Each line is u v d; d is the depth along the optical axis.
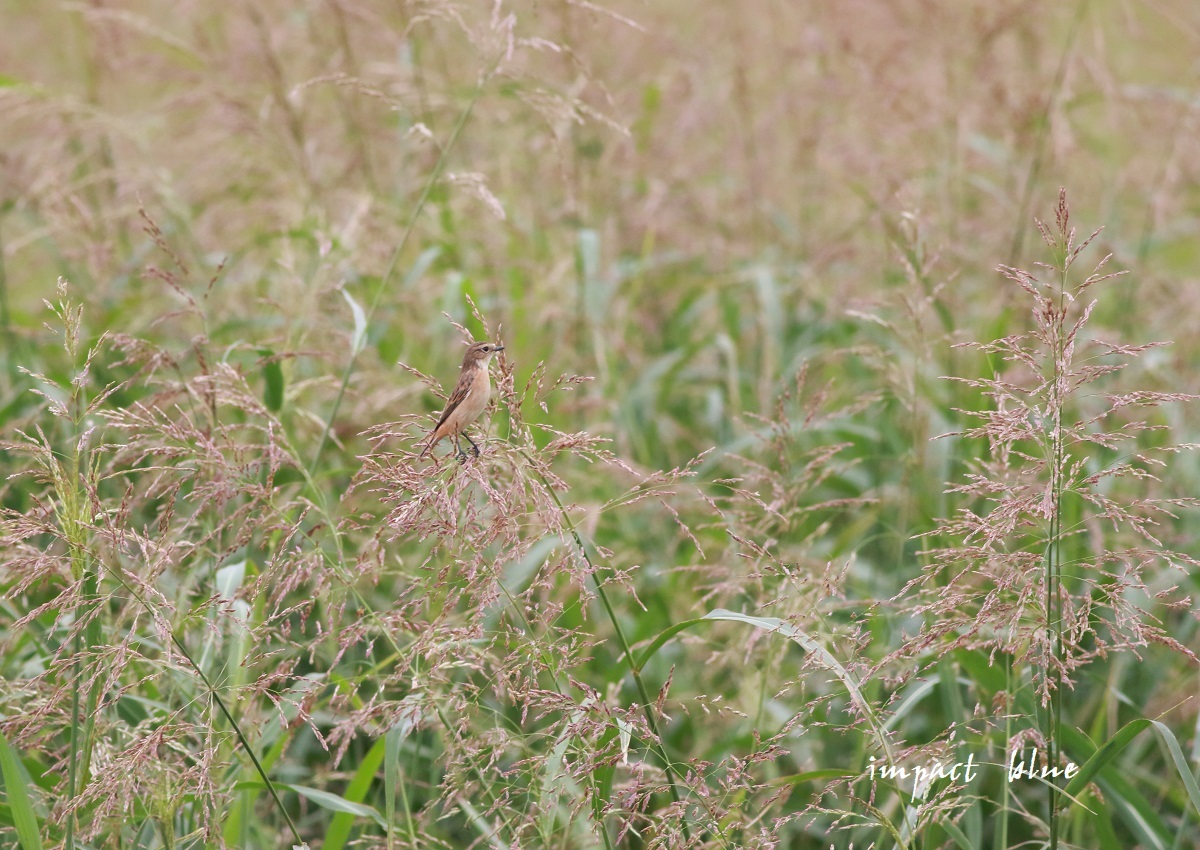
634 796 6.69
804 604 8.69
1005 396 6.71
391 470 6.72
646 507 12.89
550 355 13.21
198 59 14.98
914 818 6.95
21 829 6.48
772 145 17.05
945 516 10.92
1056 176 14.69
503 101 14.83
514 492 6.66
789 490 9.41
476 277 14.43
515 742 7.37
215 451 7.24
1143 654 11.00
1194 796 6.40
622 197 16.02
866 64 15.16
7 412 11.91
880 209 14.49
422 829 7.95
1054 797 6.80
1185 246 19.94
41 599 8.91
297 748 10.07
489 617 8.64
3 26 18.33
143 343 8.61
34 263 15.71
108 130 14.02
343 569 7.44
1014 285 12.36
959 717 8.45
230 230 14.62
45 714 6.68
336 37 15.58
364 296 13.17
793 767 9.88
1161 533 11.31
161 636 6.77
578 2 11.35
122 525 6.95
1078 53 14.49
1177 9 17.06
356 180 15.17
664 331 15.87
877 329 14.15
